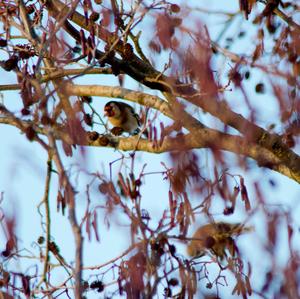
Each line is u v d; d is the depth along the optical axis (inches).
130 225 364.8
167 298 382.9
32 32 447.8
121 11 438.6
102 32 466.3
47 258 390.9
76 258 323.9
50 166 384.8
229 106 393.4
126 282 361.7
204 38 357.7
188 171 376.2
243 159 370.3
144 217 374.0
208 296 386.3
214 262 390.6
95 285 386.9
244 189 386.0
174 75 377.7
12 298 387.2
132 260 361.4
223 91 394.0
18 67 464.1
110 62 479.8
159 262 368.5
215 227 384.5
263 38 426.3
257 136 430.9
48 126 366.3
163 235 369.4
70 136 384.2
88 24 449.1
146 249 361.7
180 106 403.2
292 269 347.6
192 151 378.3
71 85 434.9
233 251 384.8
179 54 369.4
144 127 412.5
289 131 417.1
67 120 389.7
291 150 439.5
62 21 410.0
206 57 354.9
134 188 379.6
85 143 384.8
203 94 388.2
